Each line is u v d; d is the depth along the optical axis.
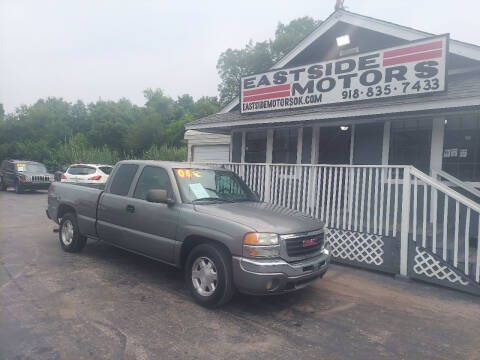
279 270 3.89
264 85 8.88
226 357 3.14
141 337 3.45
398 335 3.73
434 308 4.51
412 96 6.53
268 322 3.93
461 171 7.23
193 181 5.05
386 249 5.91
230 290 4.08
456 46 7.08
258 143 10.82
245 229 3.96
